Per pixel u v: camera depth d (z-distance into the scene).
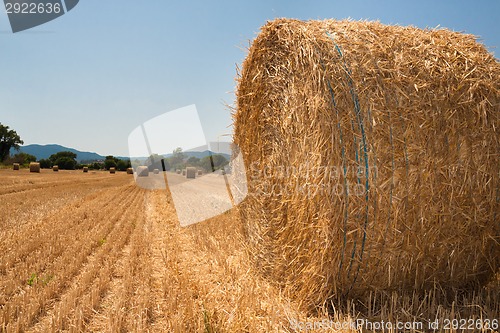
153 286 5.33
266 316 4.20
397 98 4.00
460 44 4.54
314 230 4.23
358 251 4.04
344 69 4.03
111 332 3.80
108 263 6.37
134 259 6.60
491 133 4.10
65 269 5.92
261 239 5.65
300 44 4.45
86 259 6.78
